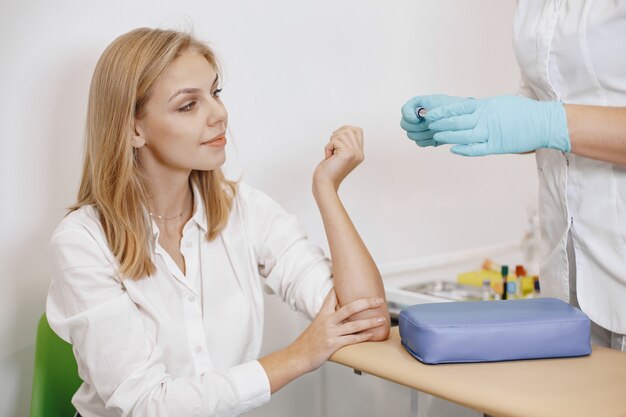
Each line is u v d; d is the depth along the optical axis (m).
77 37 1.54
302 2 1.88
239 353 1.35
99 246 1.19
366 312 1.20
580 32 1.15
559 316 1.01
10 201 1.49
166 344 1.23
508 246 2.61
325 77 1.96
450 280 2.36
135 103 1.19
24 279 1.52
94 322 1.12
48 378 1.35
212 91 1.28
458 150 1.14
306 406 1.97
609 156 1.08
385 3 2.09
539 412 0.81
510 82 2.55
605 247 1.17
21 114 1.48
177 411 1.10
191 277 1.31
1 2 1.44
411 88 2.19
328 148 1.38
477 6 2.38
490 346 0.98
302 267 1.34
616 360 0.99
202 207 1.34
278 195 1.89
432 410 2.12
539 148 1.25
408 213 2.23
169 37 1.21
